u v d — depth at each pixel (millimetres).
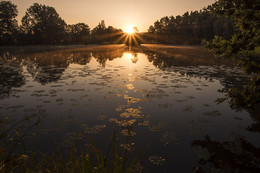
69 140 3291
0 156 1621
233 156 2818
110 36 68562
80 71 9703
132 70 9984
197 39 54844
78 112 4492
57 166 1603
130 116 4289
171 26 69625
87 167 1507
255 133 3492
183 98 5441
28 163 2562
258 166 2564
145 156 2852
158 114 4395
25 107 4777
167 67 10992
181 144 3182
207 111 4539
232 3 3395
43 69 10367
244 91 3125
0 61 14086
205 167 2590
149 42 75875
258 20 3158
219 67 11008
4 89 6367
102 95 5730
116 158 1507
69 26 57969
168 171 2525
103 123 3951
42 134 3490
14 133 3496
